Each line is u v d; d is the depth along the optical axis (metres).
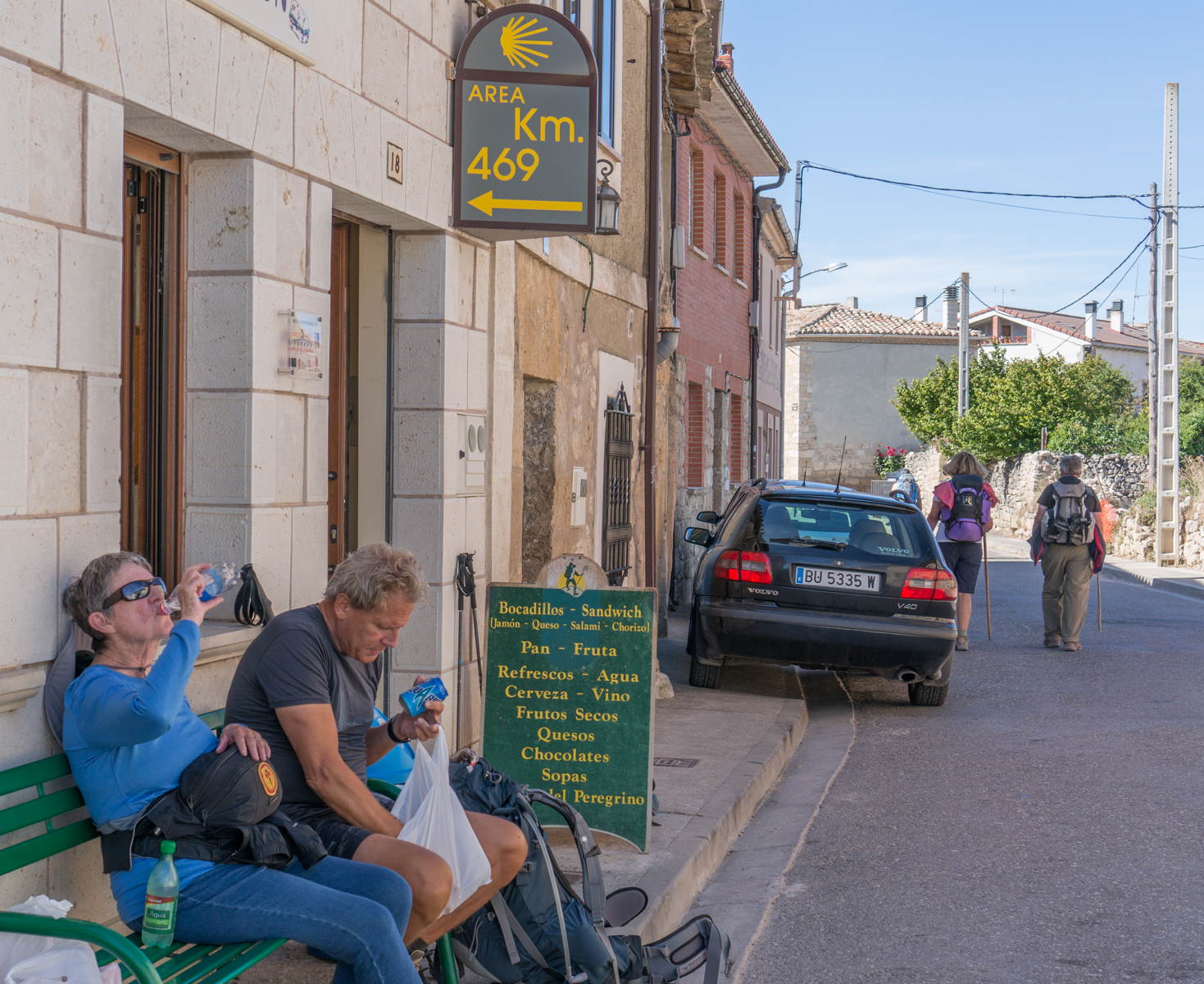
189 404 4.58
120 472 4.14
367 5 5.37
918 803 6.50
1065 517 11.91
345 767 3.58
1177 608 16.12
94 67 3.60
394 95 5.66
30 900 2.81
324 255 5.02
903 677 8.94
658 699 8.88
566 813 4.02
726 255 20.42
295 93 4.77
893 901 4.99
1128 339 68.50
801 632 8.80
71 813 3.45
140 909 3.17
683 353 16.72
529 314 7.69
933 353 55.56
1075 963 4.31
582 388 9.12
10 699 3.24
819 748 8.00
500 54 6.26
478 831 3.70
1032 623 14.48
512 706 5.33
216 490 4.57
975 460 12.40
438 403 6.23
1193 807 6.25
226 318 4.54
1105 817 6.11
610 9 9.60
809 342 55.34
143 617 3.30
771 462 29.33
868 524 9.05
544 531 8.40
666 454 13.57
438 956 3.73
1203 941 4.50
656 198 10.91
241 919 3.13
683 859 5.11
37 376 3.41
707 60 12.80
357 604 3.66
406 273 6.25
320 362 4.98
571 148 6.29
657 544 12.70
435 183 6.10
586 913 3.80
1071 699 9.43
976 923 4.71
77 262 3.55
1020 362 41.22
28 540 3.36
